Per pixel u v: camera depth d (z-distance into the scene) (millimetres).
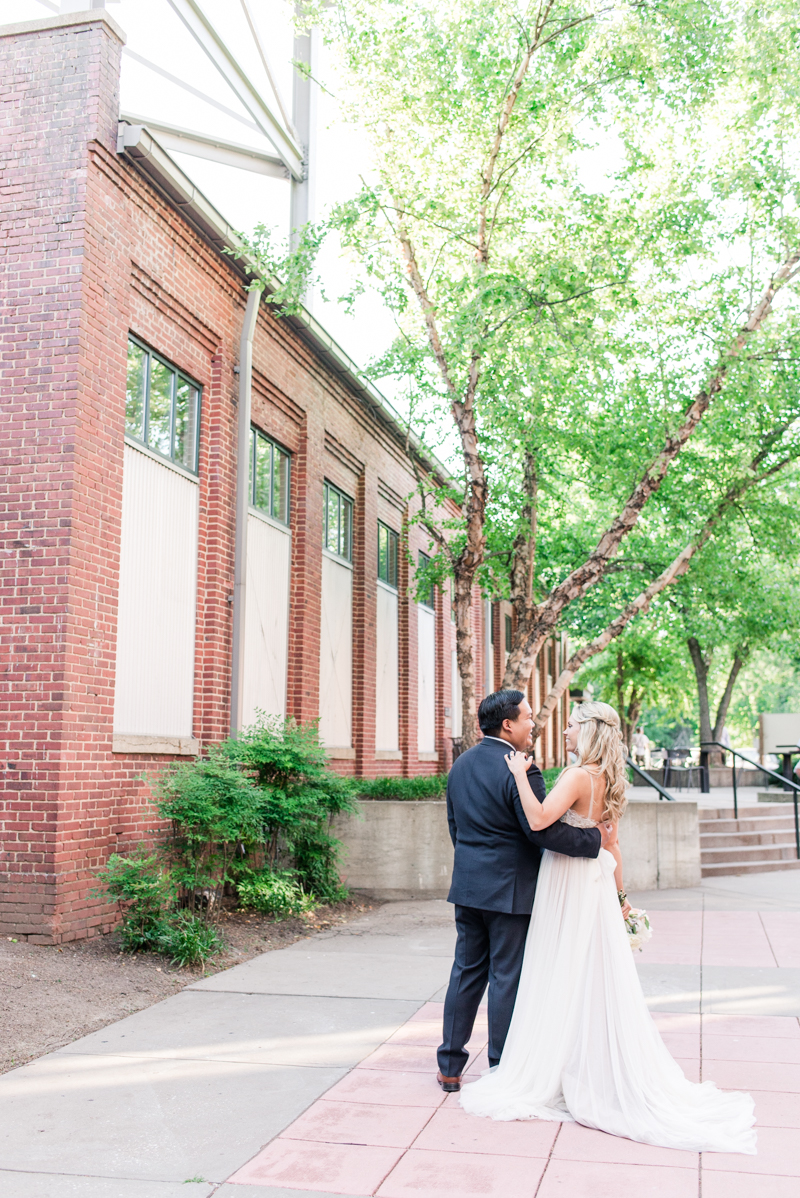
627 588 19422
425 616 21172
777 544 14188
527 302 11102
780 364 12727
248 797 9172
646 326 12062
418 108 11641
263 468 12750
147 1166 4074
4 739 8016
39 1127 4527
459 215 12258
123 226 9164
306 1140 4336
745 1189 3785
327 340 13758
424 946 9008
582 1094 4566
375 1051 5684
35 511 8250
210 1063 5465
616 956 4699
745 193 11797
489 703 5098
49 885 7777
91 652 8406
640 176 12547
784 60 11594
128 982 7195
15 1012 6160
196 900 9203
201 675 10648
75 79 8766
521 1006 4781
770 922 9969
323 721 14648
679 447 12367
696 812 12625
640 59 11523
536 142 11703
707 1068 5281
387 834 12047
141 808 9102
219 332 11109
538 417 12031
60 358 8391
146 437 9812
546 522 16469
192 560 10648
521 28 11344
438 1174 3959
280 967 8047
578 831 4680
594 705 5023
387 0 11562
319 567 14117
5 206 8727
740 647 32344
